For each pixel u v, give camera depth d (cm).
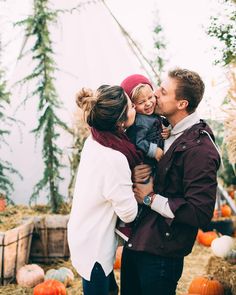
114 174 177
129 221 181
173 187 185
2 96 461
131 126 199
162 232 182
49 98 431
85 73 507
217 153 181
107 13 544
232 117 299
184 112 193
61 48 509
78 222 190
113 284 218
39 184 429
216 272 310
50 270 355
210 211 176
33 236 392
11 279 348
